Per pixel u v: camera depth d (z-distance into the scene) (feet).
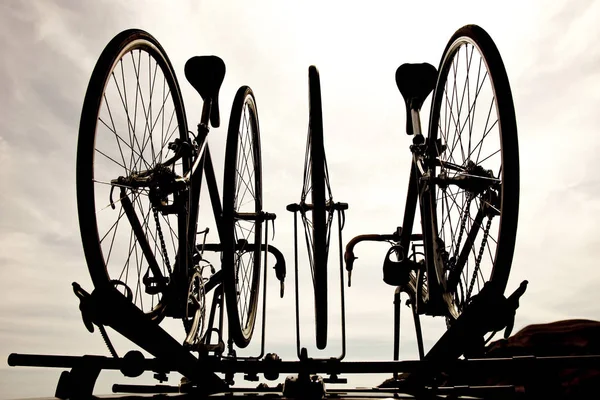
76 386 6.87
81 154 7.82
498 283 7.60
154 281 10.28
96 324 7.53
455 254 10.32
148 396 7.26
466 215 10.02
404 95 13.93
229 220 10.72
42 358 6.98
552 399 6.50
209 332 12.57
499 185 8.94
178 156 10.92
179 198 10.09
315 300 9.60
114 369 7.24
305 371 8.00
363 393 8.61
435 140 12.59
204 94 13.00
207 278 13.11
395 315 14.96
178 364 7.66
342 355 9.45
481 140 9.59
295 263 10.78
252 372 8.30
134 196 9.87
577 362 6.56
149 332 7.57
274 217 13.25
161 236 10.02
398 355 14.67
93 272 7.66
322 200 9.45
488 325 7.57
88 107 8.07
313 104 9.91
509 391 6.79
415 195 13.50
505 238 7.66
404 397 7.46
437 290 11.34
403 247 13.67
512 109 8.11
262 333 10.92
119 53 8.98
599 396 6.90
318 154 9.59
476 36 9.43
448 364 7.23
